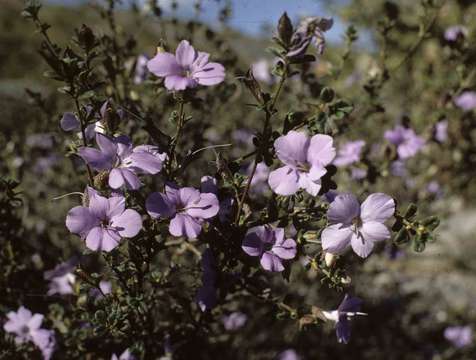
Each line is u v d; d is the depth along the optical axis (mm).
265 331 677
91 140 345
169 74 315
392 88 963
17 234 479
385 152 510
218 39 571
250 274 388
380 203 307
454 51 551
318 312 349
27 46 1778
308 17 333
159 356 408
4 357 414
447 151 743
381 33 516
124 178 298
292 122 319
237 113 704
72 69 313
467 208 1133
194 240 379
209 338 505
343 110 324
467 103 704
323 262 323
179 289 445
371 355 753
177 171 329
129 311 344
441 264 1035
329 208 305
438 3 524
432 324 846
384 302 793
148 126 333
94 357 433
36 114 636
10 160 577
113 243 295
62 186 628
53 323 444
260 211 356
